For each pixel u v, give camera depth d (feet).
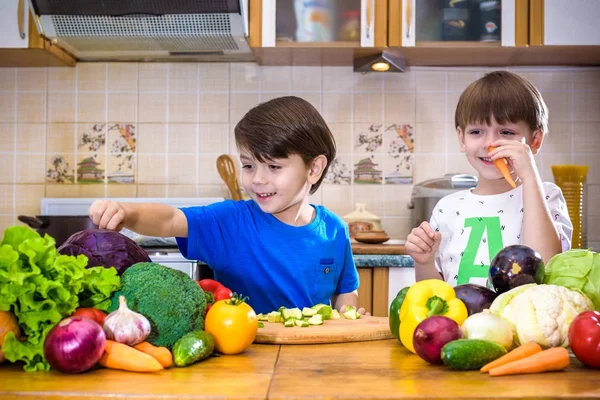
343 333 3.15
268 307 4.48
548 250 3.80
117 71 9.16
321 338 3.11
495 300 2.87
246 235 4.45
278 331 3.18
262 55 8.60
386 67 8.71
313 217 4.71
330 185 9.16
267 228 4.46
